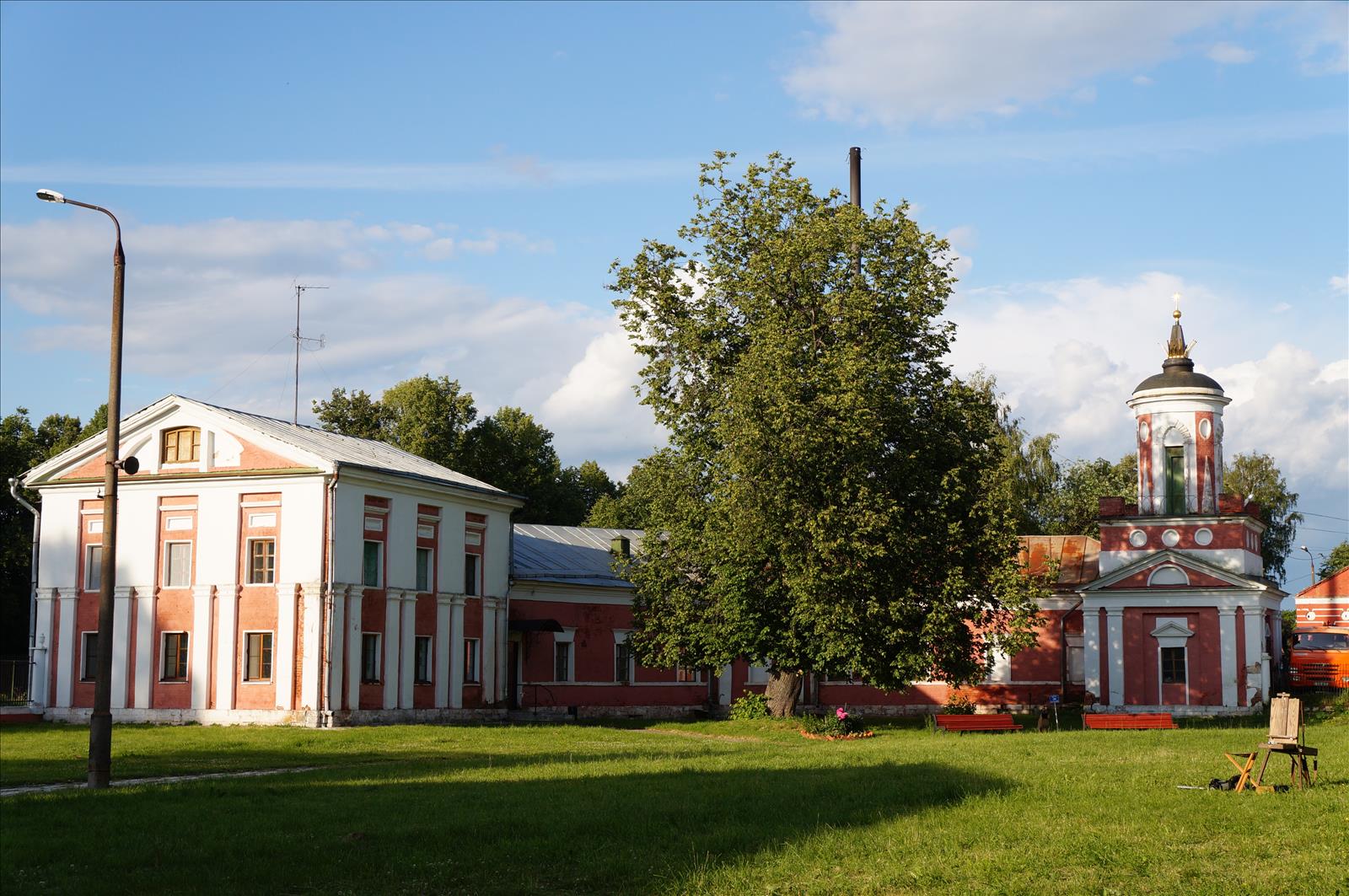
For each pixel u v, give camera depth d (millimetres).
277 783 22688
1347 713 46875
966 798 18938
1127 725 37875
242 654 42906
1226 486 88312
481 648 48688
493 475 81188
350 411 80500
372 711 43062
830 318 39531
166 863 14648
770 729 38969
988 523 39250
